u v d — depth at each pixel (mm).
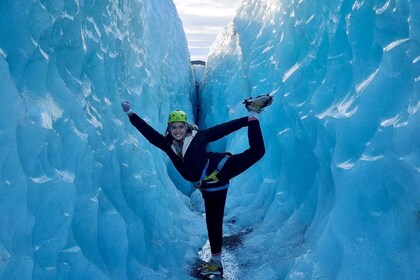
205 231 4820
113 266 2996
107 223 3086
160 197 4312
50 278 2305
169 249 3822
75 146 2709
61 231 2393
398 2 2535
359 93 2828
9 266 2023
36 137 2273
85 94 3244
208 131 2873
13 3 2299
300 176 4145
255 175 5484
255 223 4641
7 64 2158
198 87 10617
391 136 2420
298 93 4258
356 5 3051
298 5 4656
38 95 2469
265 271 3385
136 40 5297
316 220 3369
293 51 4812
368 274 2334
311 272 2762
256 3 7543
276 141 4891
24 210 2133
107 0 3924
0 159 2045
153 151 5137
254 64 6242
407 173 2254
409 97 2381
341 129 2893
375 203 2469
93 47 3506
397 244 2277
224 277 3566
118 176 3508
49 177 2369
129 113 2902
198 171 2879
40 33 2479
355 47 3021
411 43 2391
